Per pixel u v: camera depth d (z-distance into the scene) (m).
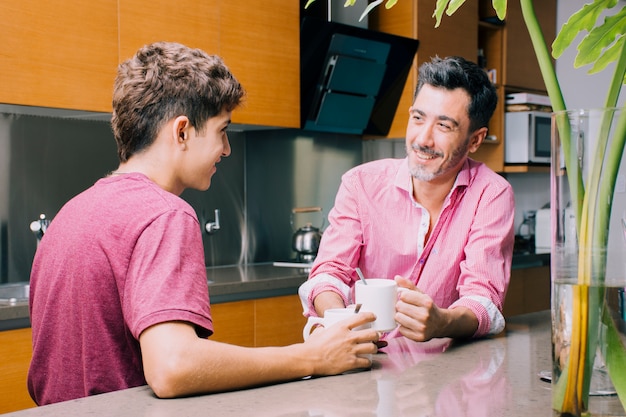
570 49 4.83
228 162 3.60
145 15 2.78
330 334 1.11
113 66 2.70
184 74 1.12
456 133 1.65
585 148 0.77
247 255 3.68
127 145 1.14
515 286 4.11
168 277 0.97
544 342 1.41
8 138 2.79
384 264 1.86
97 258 1.01
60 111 2.75
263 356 1.02
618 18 0.95
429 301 1.31
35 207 2.88
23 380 2.28
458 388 1.03
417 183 1.79
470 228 1.76
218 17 3.02
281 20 3.26
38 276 1.11
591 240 0.77
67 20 2.55
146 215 1.01
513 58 4.49
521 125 4.41
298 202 3.88
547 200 5.22
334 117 3.63
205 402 0.94
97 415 0.89
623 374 0.77
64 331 1.06
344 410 0.91
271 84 3.24
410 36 3.77
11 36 2.41
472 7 4.11
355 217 1.84
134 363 1.05
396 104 3.89
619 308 0.77
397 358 1.24
